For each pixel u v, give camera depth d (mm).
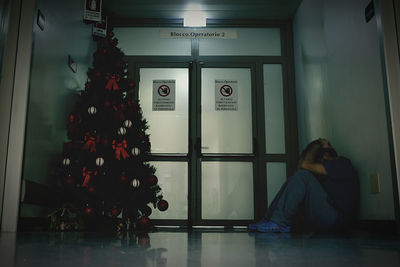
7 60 2584
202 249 1363
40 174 2846
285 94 4742
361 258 1094
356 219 2887
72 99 3625
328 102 3615
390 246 1531
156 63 4777
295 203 2893
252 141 4664
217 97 4738
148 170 3271
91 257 1068
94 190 2887
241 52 4828
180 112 4703
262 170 4566
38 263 932
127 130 3236
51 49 3043
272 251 1303
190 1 4441
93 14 3713
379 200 2639
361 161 2926
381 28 2559
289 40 4809
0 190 2467
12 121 2537
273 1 4461
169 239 1944
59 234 2264
